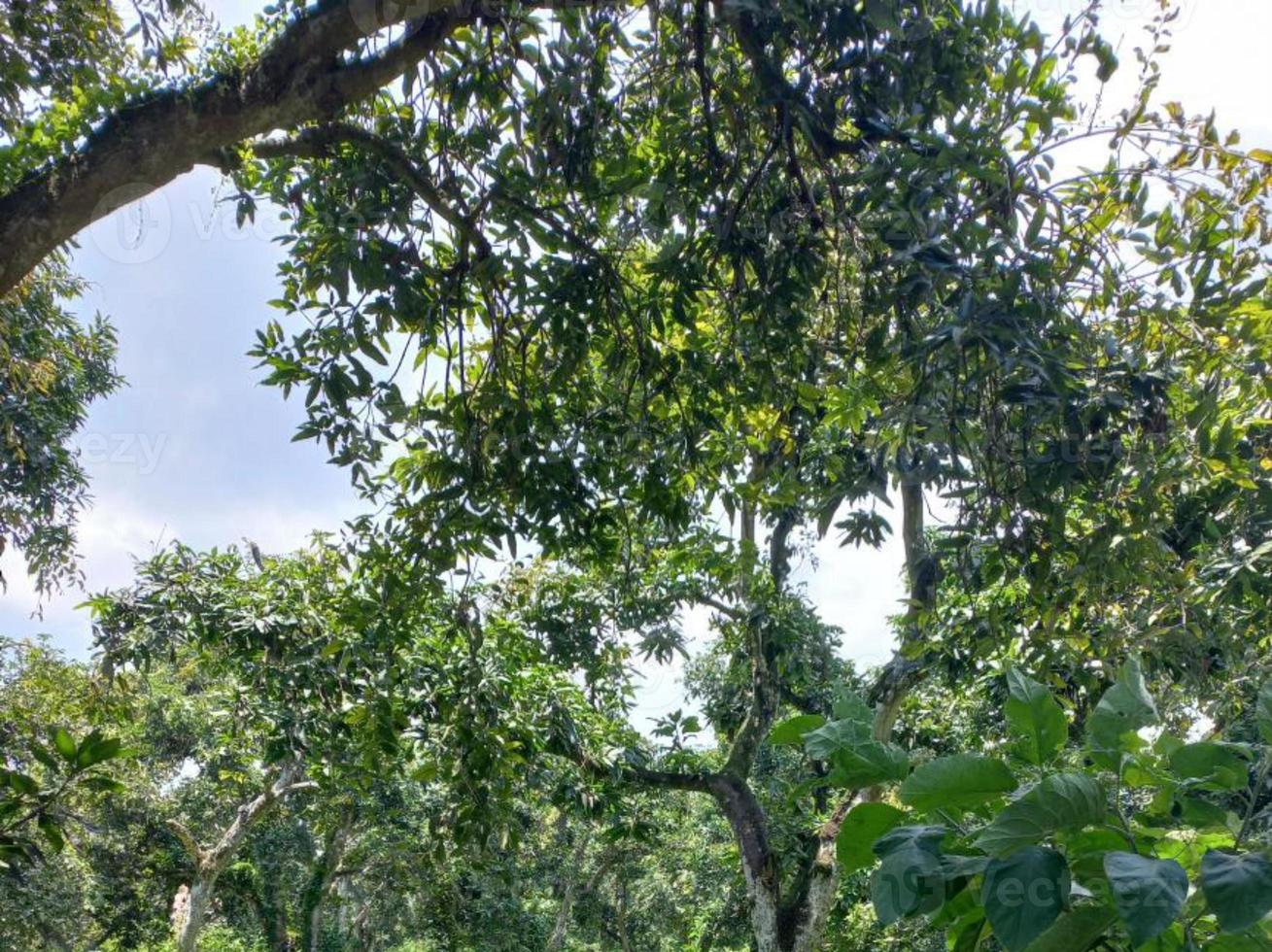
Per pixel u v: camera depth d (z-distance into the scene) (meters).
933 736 12.41
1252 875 1.91
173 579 11.38
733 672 14.84
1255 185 4.94
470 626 7.25
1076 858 2.21
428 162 5.98
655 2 5.55
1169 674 7.21
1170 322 4.94
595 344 6.52
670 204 5.80
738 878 20.78
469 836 7.85
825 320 6.13
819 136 5.55
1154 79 4.94
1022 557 5.08
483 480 6.21
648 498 6.50
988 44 5.32
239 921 26.38
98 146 4.72
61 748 4.16
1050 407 4.55
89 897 20.78
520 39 5.54
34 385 9.11
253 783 18.34
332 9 4.83
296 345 5.81
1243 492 5.91
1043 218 4.57
